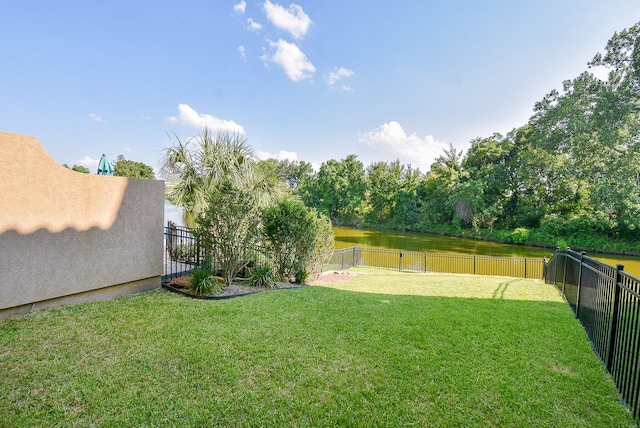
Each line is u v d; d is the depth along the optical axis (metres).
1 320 3.54
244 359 2.87
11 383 2.37
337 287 6.84
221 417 2.07
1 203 3.50
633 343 2.36
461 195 29.89
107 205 4.59
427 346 3.29
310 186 46.59
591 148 20.88
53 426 1.94
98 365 2.68
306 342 3.30
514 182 29.42
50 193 3.94
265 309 4.41
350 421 2.08
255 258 6.41
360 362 2.89
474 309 4.79
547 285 7.42
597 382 2.67
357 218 42.38
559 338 3.62
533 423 2.11
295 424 2.04
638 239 20.61
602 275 3.26
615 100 20.25
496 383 2.59
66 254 4.12
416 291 6.44
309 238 7.31
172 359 2.81
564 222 23.75
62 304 4.13
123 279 4.84
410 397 2.37
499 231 28.20
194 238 6.30
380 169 42.09
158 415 2.07
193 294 5.01
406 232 35.38
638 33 19.11
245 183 8.05
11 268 3.60
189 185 7.91
